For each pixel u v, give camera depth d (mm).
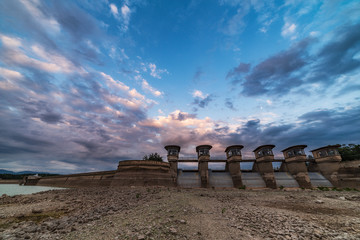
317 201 23266
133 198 24109
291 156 68375
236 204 22344
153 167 50062
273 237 9820
